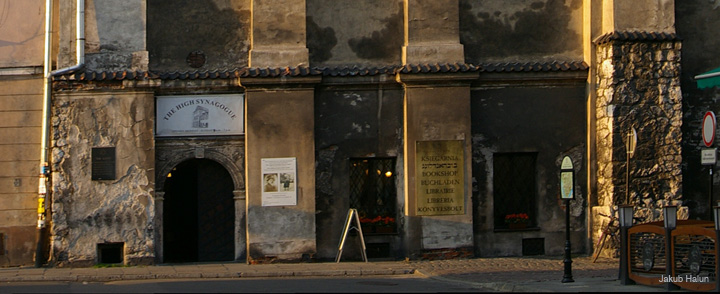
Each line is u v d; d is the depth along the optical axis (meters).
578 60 24.44
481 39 24.31
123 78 22.88
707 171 24.61
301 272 21.22
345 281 19.59
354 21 24.05
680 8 24.64
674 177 23.52
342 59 23.97
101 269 22.33
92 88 23.02
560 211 24.34
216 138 23.48
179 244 25.64
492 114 24.12
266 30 23.53
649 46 23.53
